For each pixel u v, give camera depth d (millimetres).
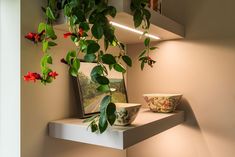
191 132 1174
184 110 1188
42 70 772
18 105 769
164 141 1234
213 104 1127
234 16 1088
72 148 953
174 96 1074
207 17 1146
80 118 920
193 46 1173
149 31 1034
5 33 812
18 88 769
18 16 773
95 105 984
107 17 783
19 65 768
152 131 875
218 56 1118
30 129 793
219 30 1119
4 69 813
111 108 700
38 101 821
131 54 1306
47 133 855
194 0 1178
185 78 1188
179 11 1210
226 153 1099
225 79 1103
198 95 1159
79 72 942
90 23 715
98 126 725
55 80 886
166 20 1011
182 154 1193
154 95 1092
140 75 1288
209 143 1135
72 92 957
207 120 1140
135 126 793
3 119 816
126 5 752
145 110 1162
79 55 943
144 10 792
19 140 766
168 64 1228
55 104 886
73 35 747
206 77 1143
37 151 815
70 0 760
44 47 774
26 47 785
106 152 1145
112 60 734
